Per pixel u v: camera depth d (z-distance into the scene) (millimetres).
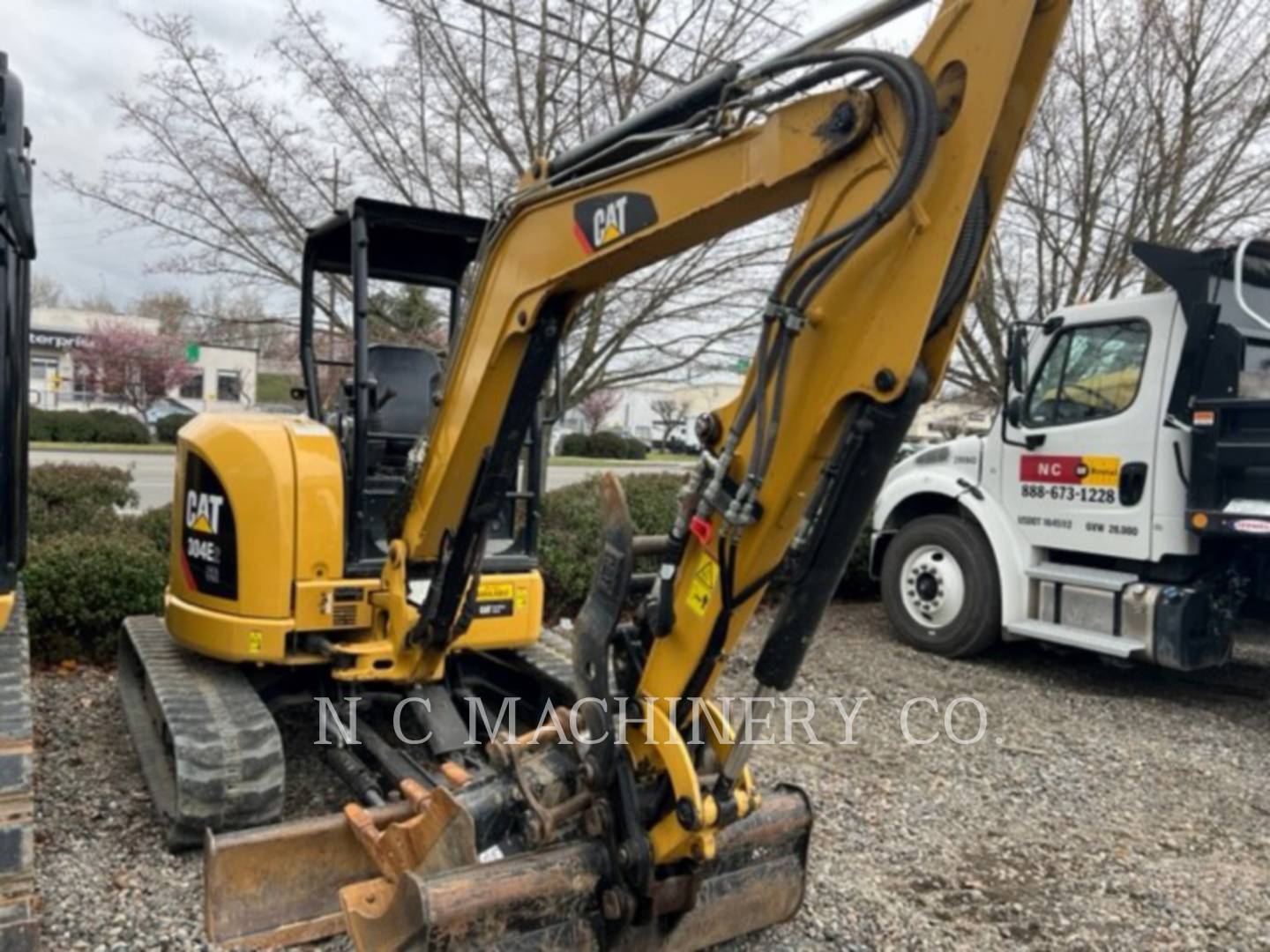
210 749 3562
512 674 4953
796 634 2408
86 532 6836
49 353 46969
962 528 7023
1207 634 6078
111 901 3270
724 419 2521
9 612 3100
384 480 4438
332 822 3117
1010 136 2150
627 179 2814
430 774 3760
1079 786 4758
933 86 2127
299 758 4594
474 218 4320
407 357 4742
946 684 6434
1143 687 6613
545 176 3189
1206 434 5809
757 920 3053
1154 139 9016
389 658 4008
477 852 2658
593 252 2945
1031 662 7137
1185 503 5961
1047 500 6566
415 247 4773
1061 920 3467
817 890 3570
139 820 3900
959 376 10281
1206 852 4074
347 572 4082
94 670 5941
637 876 2557
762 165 2434
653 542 2736
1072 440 6434
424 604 3830
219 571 4043
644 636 2707
